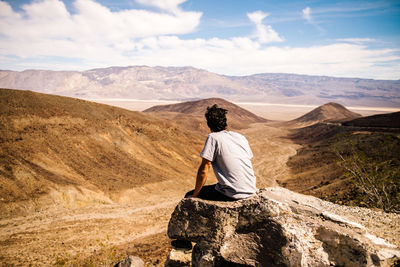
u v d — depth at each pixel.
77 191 35.06
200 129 165.50
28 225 25.45
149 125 75.00
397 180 15.93
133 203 38.91
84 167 42.66
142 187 45.53
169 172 58.91
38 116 45.59
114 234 25.05
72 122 50.81
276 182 63.72
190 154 76.19
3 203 27.88
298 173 68.81
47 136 43.03
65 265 12.55
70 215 29.73
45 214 29.02
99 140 52.59
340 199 19.86
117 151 54.31
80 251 19.55
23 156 35.75
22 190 30.55
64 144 44.56
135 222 29.70
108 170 46.34
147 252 14.38
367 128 101.19
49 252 18.83
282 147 122.44
